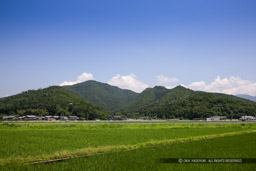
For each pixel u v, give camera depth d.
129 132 39.50
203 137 30.95
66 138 28.64
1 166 13.59
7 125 51.81
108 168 12.62
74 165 13.27
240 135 35.12
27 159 15.14
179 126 56.50
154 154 17.06
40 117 129.38
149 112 191.88
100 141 25.58
